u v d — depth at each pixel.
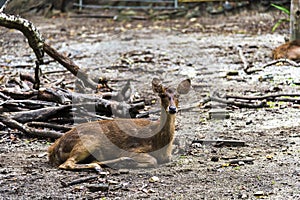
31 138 11.17
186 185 8.53
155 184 8.59
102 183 8.59
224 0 29.89
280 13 29.09
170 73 17.45
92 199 8.05
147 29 27.34
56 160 9.43
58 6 30.27
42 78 15.53
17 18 12.20
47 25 27.95
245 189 8.37
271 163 9.51
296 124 11.95
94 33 26.20
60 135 11.02
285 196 8.10
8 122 11.25
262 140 10.87
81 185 8.53
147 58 20.02
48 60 19.77
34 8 29.45
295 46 19.02
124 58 20.12
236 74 17.20
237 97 13.93
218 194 8.19
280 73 17.06
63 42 24.00
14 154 10.20
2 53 21.56
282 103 13.70
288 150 10.21
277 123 12.07
